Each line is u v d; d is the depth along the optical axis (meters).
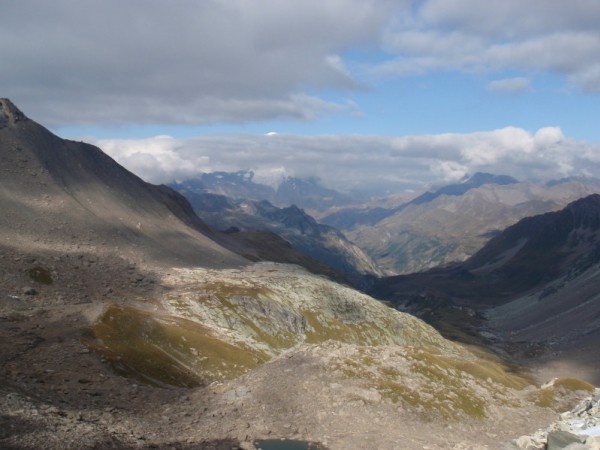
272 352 150.75
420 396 88.38
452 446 70.25
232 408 74.88
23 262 161.50
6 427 50.38
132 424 62.00
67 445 49.44
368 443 66.88
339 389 84.25
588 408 77.19
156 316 140.25
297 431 68.94
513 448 58.78
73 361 85.69
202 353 119.81
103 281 171.50
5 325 102.25
